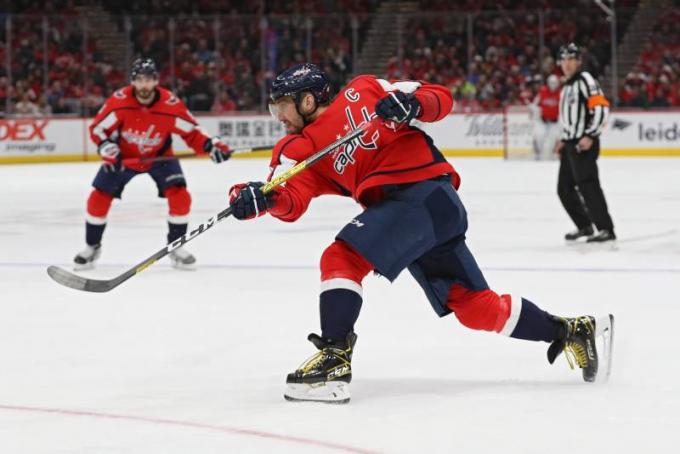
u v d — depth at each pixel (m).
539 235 18.11
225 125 41.94
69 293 12.33
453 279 7.28
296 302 11.64
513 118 39.41
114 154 14.09
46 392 7.57
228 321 10.51
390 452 5.88
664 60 43.81
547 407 6.91
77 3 46.56
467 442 6.07
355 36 43.84
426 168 7.11
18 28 41.06
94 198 14.32
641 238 17.70
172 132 14.29
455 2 48.25
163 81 42.47
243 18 42.88
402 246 6.92
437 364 8.42
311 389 7.05
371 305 11.30
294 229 19.19
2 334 9.92
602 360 8.48
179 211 14.35
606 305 11.34
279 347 9.21
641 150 39.94
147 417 6.75
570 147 16.19
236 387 7.66
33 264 14.94
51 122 39.56
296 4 48.69
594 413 6.74
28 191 28.17
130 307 11.37
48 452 5.96
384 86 7.21
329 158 7.14
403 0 48.47
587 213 16.73
